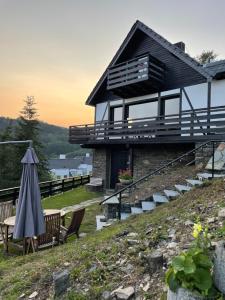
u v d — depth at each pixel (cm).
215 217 428
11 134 3462
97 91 1780
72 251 493
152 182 1031
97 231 685
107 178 1686
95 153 1789
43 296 364
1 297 392
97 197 1499
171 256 342
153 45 1521
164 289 296
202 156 1067
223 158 907
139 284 326
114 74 1563
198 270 239
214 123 1077
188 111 1237
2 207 901
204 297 232
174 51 1353
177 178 972
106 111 1780
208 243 284
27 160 702
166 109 1459
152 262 340
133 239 440
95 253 428
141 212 757
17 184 3142
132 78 1455
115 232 530
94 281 356
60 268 417
